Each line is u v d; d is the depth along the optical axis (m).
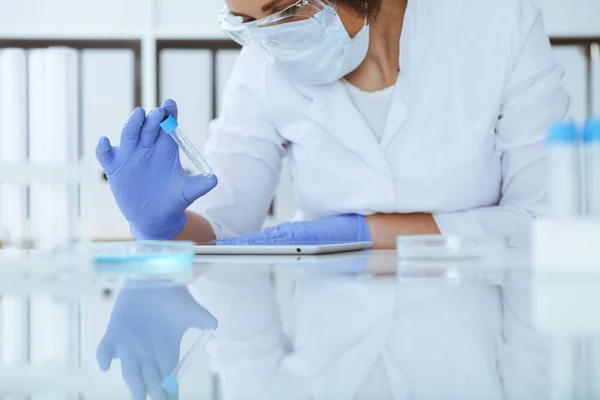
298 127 1.62
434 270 0.76
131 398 0.26
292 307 0.50
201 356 0.34
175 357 0.34
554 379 0.27
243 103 1.67
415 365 0.31
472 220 1.50
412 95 1.57
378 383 0.28
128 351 0.36
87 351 0.36
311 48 1.43
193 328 0.42
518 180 1.56
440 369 0.30
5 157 3.52
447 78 1.57
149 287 0.63
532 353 0.32
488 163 1.58
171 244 0.92
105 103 3.72
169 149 1.31
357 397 0.26
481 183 1.57
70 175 3.44
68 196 3.47
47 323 0.45
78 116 3.67
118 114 3.73
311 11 1.36
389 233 1.48
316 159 1.59
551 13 3.58
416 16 1.59
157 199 1.33
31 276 0.76
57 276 0.76
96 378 0.30
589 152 0.68
